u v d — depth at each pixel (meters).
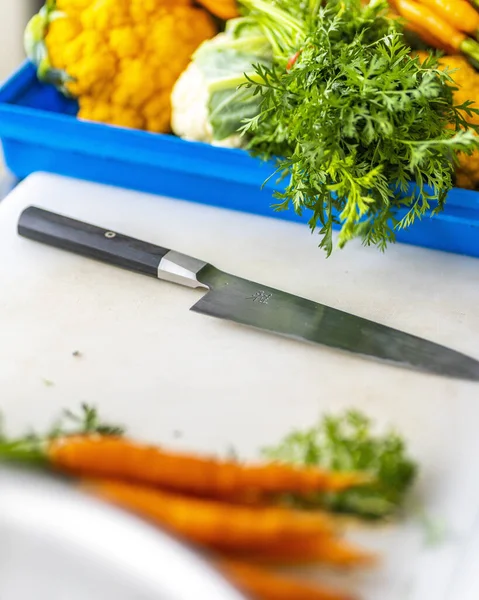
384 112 0.71
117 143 0.88
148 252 0.79
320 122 0.72
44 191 0.92
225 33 0.92
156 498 0.55
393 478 0.57
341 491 0.57
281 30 0.88
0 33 1.24
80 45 0.91
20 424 0.64
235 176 0.86
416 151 0.71
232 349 0.72
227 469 0.58
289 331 0.71
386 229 0.76
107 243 0.80
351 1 0.83
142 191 0.92
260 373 0.69
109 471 0.58
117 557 0.49
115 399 0.67
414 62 0.74
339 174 0.74
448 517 0.57
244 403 0.67
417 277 0.81
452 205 0.80
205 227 0.88
